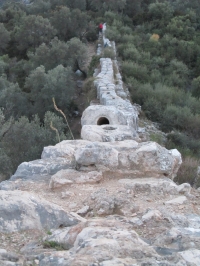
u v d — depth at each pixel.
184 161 14.48
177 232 5.06
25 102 25.66
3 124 17.62
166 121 21.25
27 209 5.65
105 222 5.34
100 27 40.47
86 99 22.14
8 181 7.83
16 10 44.81
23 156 15.88
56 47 31.23
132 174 7.78
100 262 3.93
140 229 5.53
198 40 37.09
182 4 45.84
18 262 4.24
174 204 6.66
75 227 5.26
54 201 6.79
